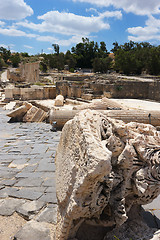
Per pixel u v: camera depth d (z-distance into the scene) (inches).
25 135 351.9
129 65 1541.6
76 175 85.1
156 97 767.1
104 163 75.5
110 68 2084.2
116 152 98.5
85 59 2608.3
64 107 709.9
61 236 92.0
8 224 123.3
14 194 156.6
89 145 80.4
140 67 1574.8
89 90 871.7
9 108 665.6
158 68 1486.2
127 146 98.1
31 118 468.1
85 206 84.1
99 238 99.9
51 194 157.4
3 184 173.6
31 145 291.4
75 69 2506.2
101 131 100.7
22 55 3572.8
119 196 96.7
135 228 103.5
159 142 106.3
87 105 527.8
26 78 1392.7
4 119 490.0
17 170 203.2
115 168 100.2
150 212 127.8
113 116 427.5
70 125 109.5
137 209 116.9
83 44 2637.8
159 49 1585.9
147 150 100.8
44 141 313.9
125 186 98.4
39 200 148.3
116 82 866.8
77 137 93.0
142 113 434.0
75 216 85.0
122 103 705.0
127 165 97.0
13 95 843.4
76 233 98.7
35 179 183.5
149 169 99.7
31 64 1320.1
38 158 237.6
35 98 875.4
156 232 100.2
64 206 94.0
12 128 401.7
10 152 259.3
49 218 126.0
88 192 84.1
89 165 75.9
